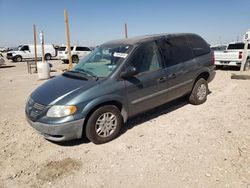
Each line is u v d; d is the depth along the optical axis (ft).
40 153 13.91
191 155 12.62
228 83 30.09
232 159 12.02
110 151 13.57
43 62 42.86
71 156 13.32
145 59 16.14
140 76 15.62
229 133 14.92
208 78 21.21
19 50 102.58
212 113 18.61
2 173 12.17
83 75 15.51
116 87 14.42
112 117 14.60
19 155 13.84
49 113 13.16
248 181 10.32
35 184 11.15
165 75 16.94
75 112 13.12
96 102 13.60
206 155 12.53
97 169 11.97
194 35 20.62
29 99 15.14
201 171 11.22
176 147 13.56
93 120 13.82
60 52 89.61
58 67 69.41
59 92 13.88
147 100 16.20
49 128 13.14
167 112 19.21
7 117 20.66
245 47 35.14
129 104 15.24
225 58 43.24
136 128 16.39
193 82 19.66
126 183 10.79
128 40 17.37
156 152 13.15
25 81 41.32
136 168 11.82
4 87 36.14
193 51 19.70
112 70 14.89
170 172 11.31
